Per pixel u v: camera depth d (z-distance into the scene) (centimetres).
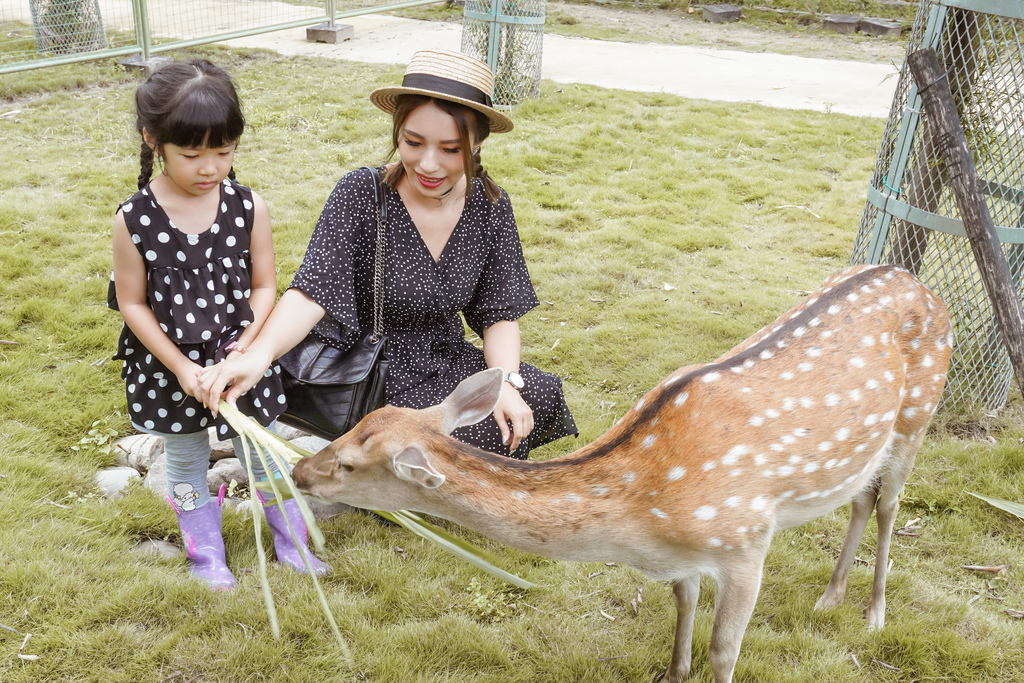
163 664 253
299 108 828
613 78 1045
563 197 661
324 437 307
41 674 244
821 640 277
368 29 1253
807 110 932
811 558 319
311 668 255
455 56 263
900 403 262
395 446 214
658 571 238
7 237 534
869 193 417
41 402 374
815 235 620
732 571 230
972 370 412
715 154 775
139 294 261
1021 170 384
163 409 269
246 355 254
